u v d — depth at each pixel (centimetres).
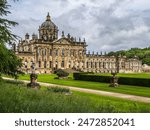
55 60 18638
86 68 19950
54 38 19475
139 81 6619
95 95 4444
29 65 17838
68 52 19100
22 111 1529
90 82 8088
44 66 18375
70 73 15850
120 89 5709
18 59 3778
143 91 5300
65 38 18962
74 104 1834
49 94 2412
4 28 2886
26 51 17975
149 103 3581
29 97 2219
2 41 2855
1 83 2997
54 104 1711
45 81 8600
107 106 1912
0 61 2934
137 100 3919
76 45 19388
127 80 6988
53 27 19450
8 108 1614
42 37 19400
